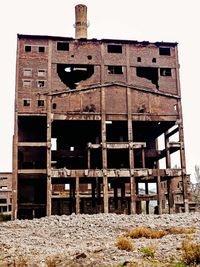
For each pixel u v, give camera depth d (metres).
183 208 48.78
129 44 53.47
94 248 20.73
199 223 32.62
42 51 51.22
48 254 20.22
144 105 51.00
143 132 58.41
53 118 48.94
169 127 54.66
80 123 52.16
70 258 18.41
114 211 54.91
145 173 47.94
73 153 51.59
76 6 62.97
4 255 20.20
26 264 17.81
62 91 49.69
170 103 51.78
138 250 19.66
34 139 54.38
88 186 56.47
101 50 52.62
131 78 52.59
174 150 52.88
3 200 78.06
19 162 51.94
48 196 46.16
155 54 53.78
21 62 50.28
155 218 36.69
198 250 16.77
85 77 58.12
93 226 32.88
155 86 53.09
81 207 55.66
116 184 55.03
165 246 20.11
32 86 49.72
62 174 46.84
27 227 35.59
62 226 33.78
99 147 48.75
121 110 50.34
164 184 61.16
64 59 51.53
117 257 18.08
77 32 62.12
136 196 47.28
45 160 52.78
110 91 50.69
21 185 53.22
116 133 57.41
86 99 50.00
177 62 53.94
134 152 53.72
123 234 27.69
